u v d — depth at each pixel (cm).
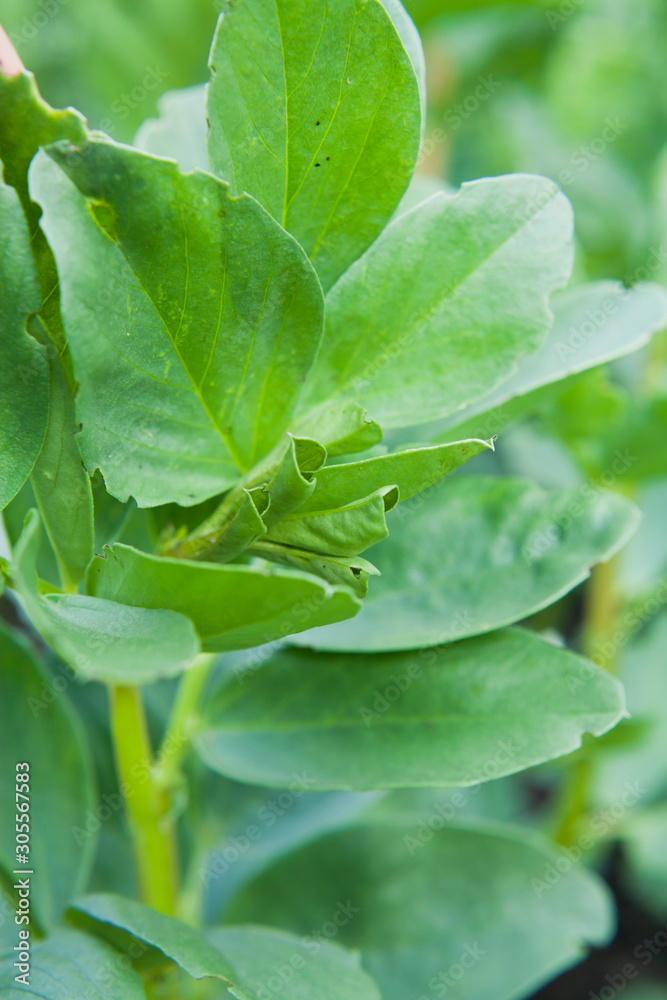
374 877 59
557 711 52
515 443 76
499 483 55
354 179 50
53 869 56
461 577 54
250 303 49
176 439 50
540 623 78
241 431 51
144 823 55
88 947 52
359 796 63
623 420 60
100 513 52
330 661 55
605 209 84
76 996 51
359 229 51
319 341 50
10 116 48
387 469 49
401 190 50
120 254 49
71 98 100
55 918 55
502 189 51
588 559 54
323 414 50
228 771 54
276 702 55
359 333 52
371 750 53
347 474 49
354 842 59
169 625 48
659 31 98
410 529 55
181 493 50
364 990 52
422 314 52
